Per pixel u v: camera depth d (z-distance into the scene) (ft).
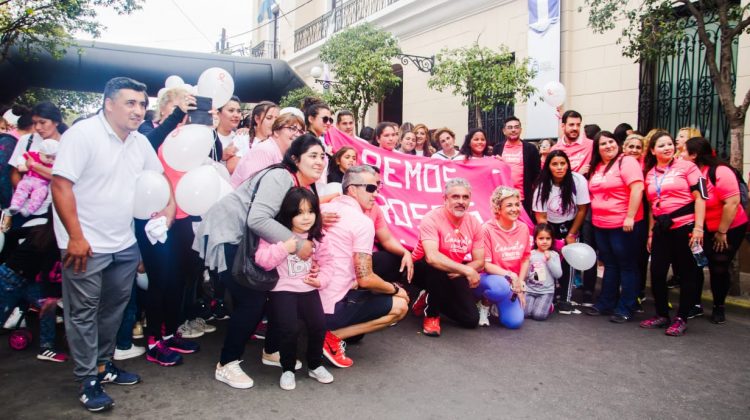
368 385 11.77
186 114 13.11
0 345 13.96
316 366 11.91
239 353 11.72
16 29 23.26
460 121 37.76
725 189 16.20
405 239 17.71
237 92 40.11
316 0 64.54
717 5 18.66
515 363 13.19
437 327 15.31
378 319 13.29
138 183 11.11
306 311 11.64
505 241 16.38
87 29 23.93
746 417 10.44
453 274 15.19
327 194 15.10
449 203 15.02
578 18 29.40
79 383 11.61
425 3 40.01
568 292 17.97
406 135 22.85
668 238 15.90
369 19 46.55
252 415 10.28
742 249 23.20
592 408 10.76
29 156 15.10
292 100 38.01
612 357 13.65
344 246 12.55
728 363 13.29
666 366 13.06
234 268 10.80
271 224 10.57
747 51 23.27
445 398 11.14
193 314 14.88
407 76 43.39
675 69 26.18
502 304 15.98
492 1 34.78
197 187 11.87
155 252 12.44
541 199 18.33
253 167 13.33
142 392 11.24
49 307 12.91
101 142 10.18
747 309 17.63
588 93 29.17
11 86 30.91
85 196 10.14
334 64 36.35
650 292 20.40
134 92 10.37
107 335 11.19
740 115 18.29
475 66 27.84
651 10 19.56
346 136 18.63
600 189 17.06
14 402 10.68
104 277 10.75
